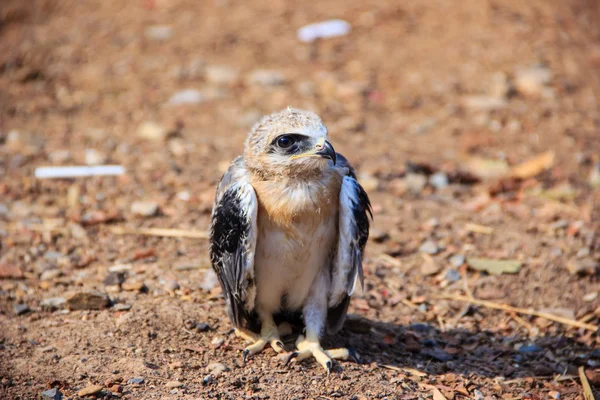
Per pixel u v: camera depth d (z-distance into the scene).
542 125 19.50
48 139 18.36
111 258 13.41
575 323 11.91
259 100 20.50
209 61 22.67
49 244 13.87
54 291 12.23
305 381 9.83
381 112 20.19
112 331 10.90
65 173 16.62
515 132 19.16
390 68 22.36
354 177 10.74
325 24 24.67
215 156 17.66
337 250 10.09
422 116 20.03
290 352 10.47
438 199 16.09
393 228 14.73
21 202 15.49
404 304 12.49
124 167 17.02
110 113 19.98
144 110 20.11
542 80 21.47
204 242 14.09
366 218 10.15
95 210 15.20
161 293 12.13
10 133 18.44
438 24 24.83
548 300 12.60
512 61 22.52
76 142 18.22
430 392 9.83
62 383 9.56
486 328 11.96
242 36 24.17
